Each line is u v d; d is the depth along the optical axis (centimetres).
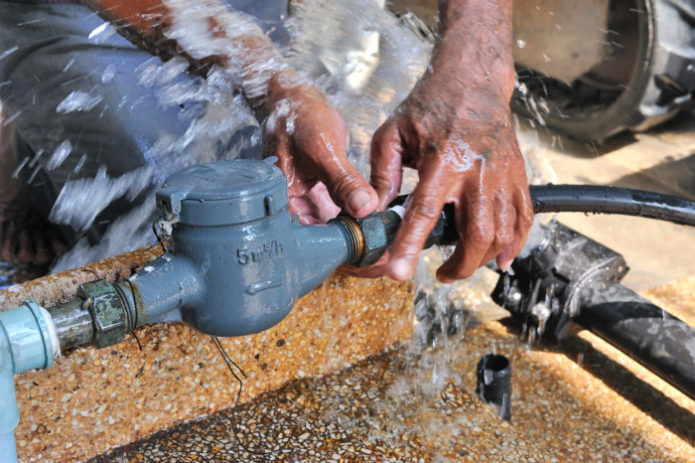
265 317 95
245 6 189
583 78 290
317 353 139
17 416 80
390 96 201
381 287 143
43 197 211
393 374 145
